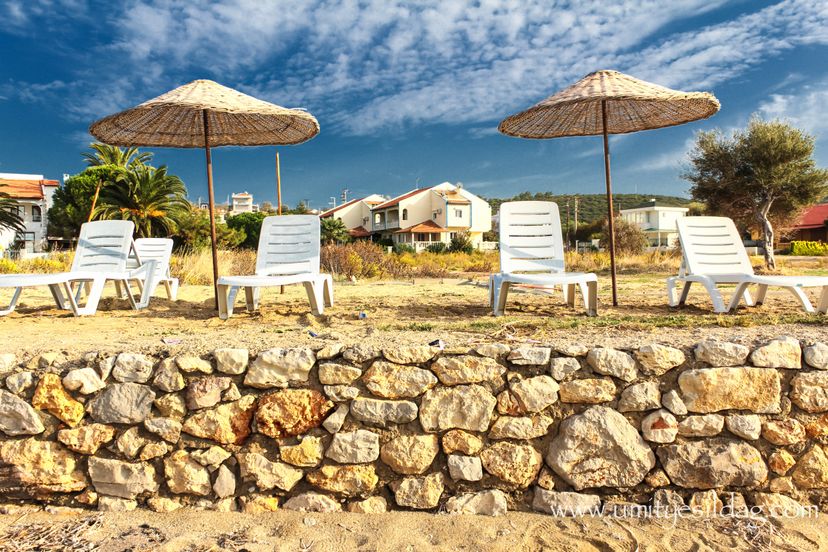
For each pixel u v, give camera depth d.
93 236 5.59
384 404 2.77
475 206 47.78
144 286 5.65
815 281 4.34
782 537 2.48
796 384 2.70
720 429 2.69
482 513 2.70
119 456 2.83
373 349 2.81
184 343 3.11
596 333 3.30
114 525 2.68
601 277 11.91
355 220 55.84
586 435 2.70
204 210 32.62
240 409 2.81
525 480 2.72
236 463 2.81
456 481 2.74
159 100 4.56
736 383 2.69
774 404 2.69
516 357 2.76
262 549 2.46
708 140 15.94
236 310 5.48
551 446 2.74
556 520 2.64
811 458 2.67
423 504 2.72
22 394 2.86
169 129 5.74
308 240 5.68
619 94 4.39
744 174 15.65
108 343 3.21
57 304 5.36
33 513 2.80
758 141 15.16
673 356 2.72
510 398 2.75
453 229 46.12
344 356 2.82
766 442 2.69
